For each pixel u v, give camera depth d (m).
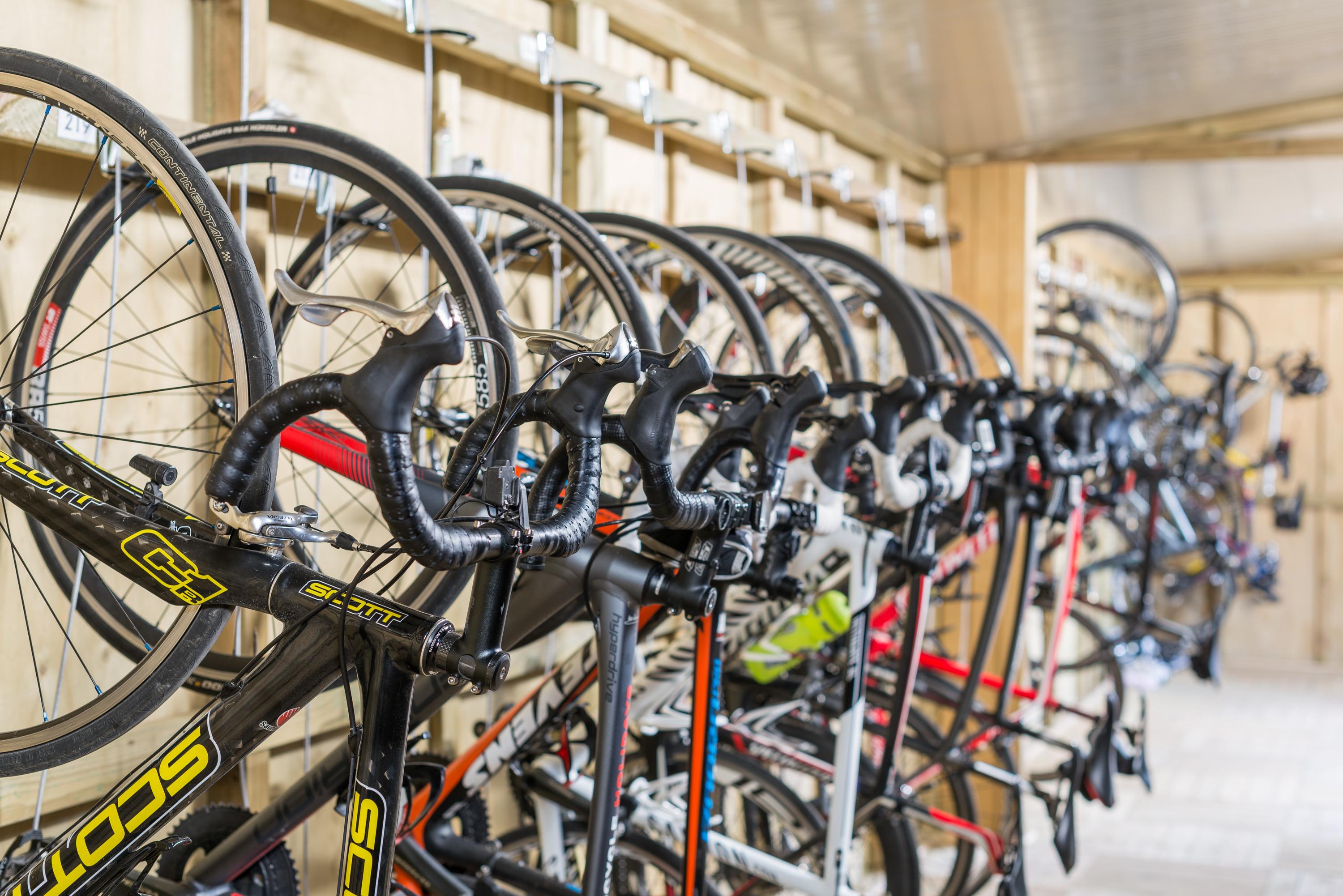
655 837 1.93
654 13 2.39
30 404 1.41
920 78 2.89
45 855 1.10
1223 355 6.77
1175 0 2.32
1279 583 6.67
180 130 1.48
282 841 1.39
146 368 1.59
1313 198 4.53
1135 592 5.41
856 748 1.71
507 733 1.55
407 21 1.72
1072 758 2.24
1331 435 6.58
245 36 1.59
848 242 3.39
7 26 1.41
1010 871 2.12
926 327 2.07
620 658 1.25
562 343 0.95
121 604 1.50
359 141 1.35
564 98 2.25
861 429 1.48
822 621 1.91
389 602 0.97
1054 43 2.61
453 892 1.49
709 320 2.60
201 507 1.66
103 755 1.48
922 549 1.76
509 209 1.63
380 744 0.94
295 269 1.70
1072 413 2.25
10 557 1.48
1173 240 5.63
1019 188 3.67
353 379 0.79
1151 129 3.50
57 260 1.40
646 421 1.02
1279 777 4.21
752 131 2.60
